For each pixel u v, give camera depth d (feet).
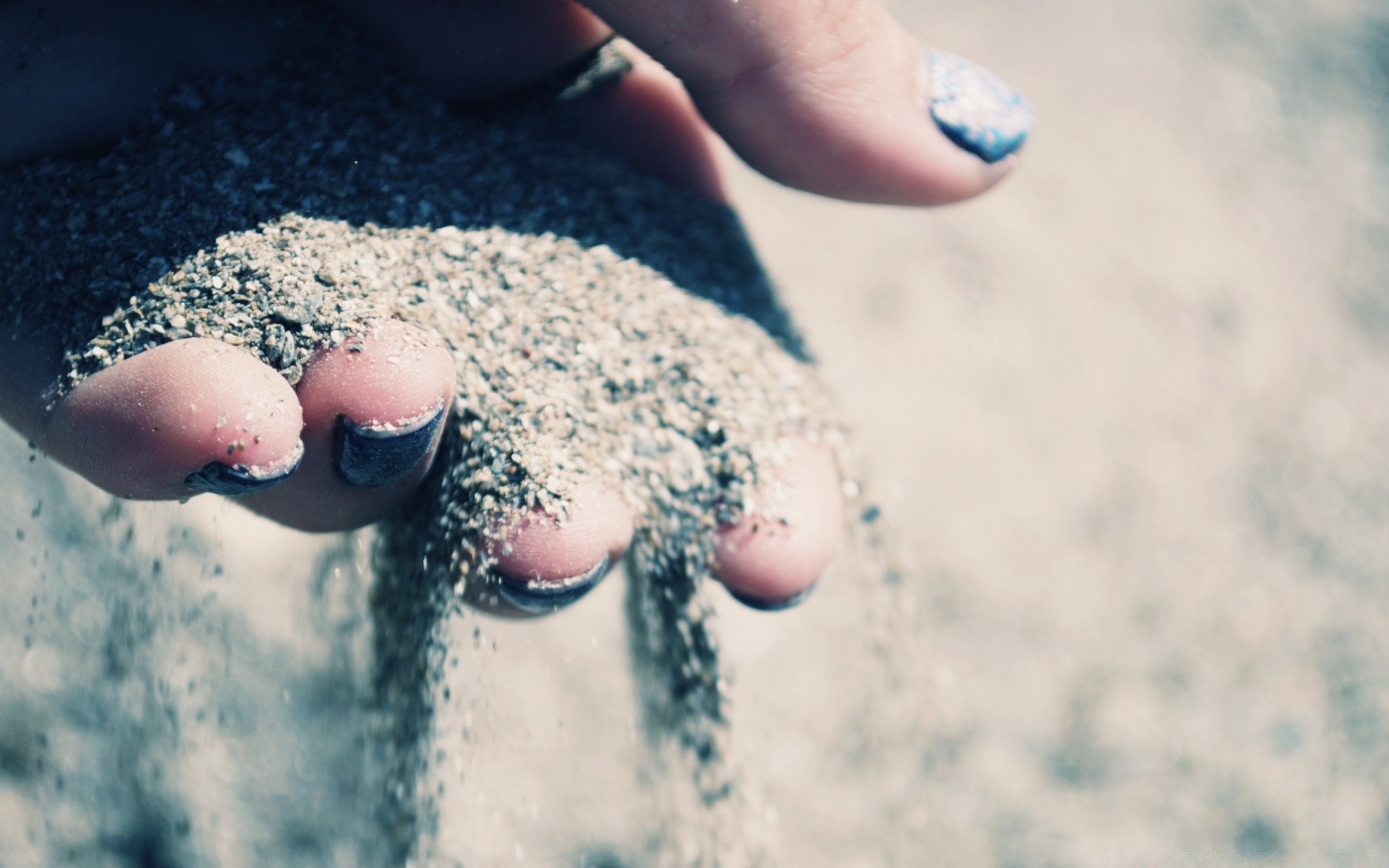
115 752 0.96
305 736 0.98
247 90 0.77
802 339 0.83
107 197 0.73
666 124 0.85
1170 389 1.37
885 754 1.06
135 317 0.70
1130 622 1.20
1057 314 1.40
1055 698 1.14
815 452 0.78
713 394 0.77
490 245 0.77
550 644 1.05
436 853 0.85
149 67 0.76
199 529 1.01
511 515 0.72
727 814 0.85
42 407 0.70
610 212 0.81
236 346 0.69
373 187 0.76
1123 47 1.75
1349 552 1.29
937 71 0.80
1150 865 1.06
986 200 1.49
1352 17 1.87
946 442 1.27
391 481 0.71
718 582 0.77
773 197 1.43
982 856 1.05
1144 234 1.51
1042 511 1.25
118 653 0.97
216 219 0.72
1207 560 1.25
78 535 1.00
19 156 0.74
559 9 0.80
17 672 0.97
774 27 0.77
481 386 0.74
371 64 0.79
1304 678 1.19
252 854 0.95
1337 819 1.10
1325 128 1.70
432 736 0.79
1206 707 1.16
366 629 0.88
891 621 0.87
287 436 0.68
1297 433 1.37
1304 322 1.48
